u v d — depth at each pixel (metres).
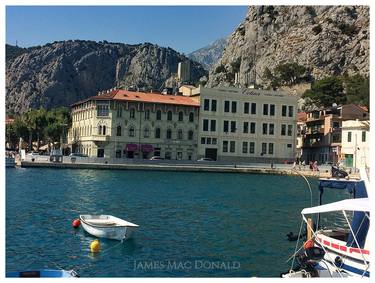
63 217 32.44
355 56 176.88
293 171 85.38
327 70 176.38
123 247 23.94
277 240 25.97
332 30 185.12
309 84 169.12
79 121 105.06
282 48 195.50
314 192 53.09
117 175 69.69
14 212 33.81
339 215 34.81
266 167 90.19
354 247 18.30
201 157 99.94
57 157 80.94
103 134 94.75
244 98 103.06
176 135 98.44
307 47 185.50
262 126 104.12
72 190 48.69
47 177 62.28
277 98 105.06
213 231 28.34
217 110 101.38
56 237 26.03
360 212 18.62
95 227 26.19
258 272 19.86
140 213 34.97
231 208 38.62
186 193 49.19
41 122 121.00
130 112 95.56
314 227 25.81
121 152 94.88
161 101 97.50
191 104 99.25
